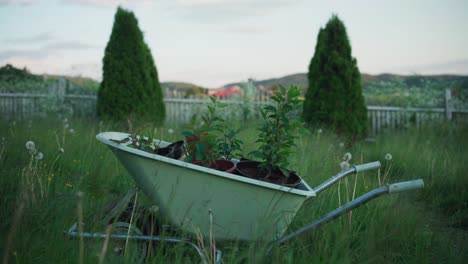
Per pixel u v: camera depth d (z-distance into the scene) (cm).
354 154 672
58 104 1108
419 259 272
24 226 251
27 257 225
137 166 252
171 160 241
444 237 342
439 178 527
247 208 257
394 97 1198
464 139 792
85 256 228
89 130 749
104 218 272
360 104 842
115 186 449
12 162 426
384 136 893
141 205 299
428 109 1114
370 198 244
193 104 1220
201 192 253
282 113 278
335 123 814
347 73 830
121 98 884
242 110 1155
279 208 258
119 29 906
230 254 257
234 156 310
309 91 865
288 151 273
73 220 291
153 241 271
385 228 314
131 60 900
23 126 712
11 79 1378
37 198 312
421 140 787
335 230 294
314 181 448
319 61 855
